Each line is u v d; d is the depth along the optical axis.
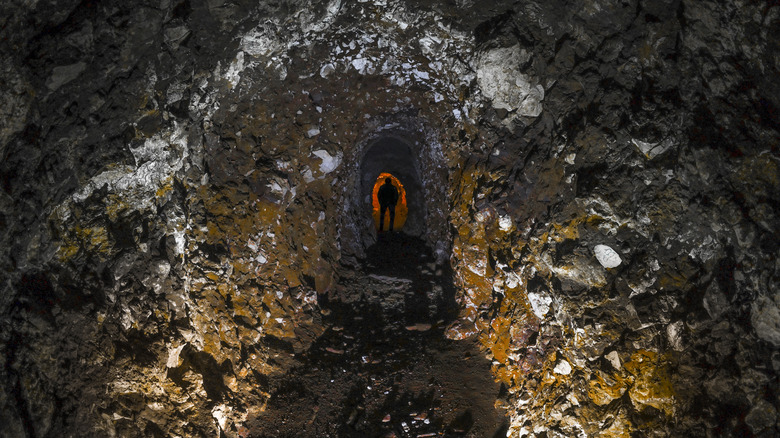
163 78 4.46
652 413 3.76
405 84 6.39
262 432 4.59
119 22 4.02
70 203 4.09
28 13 3.55
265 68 5.28
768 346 3.29
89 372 3.98
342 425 4.59
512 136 5.29
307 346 5.42
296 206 5.93
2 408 3.44
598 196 4.27
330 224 6.53
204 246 4.95
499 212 5.27
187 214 4.85
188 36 4.49
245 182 5.37
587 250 4.31
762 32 3.50
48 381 3.74
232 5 4.58
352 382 5.01
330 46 5.60
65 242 4.05
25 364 3.63
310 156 6.13
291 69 5.53
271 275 5.48
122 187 4.41
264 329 5.24
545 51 4.75
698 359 3.61
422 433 4.47
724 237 3.61
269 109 5.55
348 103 6.43
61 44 3.76
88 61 3.92
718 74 3.75
